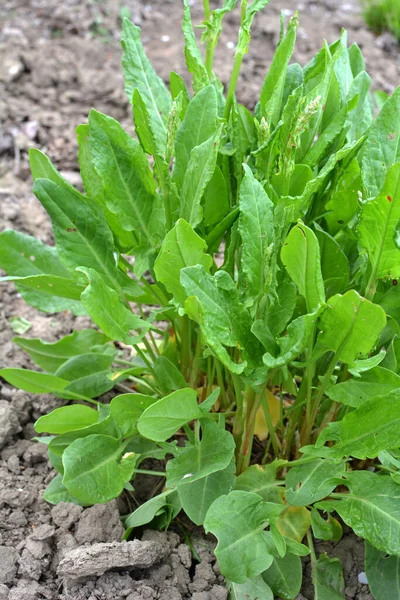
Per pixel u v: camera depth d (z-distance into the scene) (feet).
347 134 3.60
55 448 3.39
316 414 3.47
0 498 3.54
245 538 3.09
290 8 7.47
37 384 3.54
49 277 3.43
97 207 3.53
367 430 3.11
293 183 3.37
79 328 4.44
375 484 3.20
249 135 3.55
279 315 3.23
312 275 2.97
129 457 3.33
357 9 7.64
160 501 3.39
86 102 5.92
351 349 3.11
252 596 3.19
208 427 3.31
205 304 3.00
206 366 3.72
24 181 5.25
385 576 3.22
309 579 3.37
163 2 7.34
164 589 3.26
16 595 3.22
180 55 6.49
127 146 3.36
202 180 3.19
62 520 3.42
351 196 3.45
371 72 6.59
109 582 3.24
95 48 6.51
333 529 3.41
